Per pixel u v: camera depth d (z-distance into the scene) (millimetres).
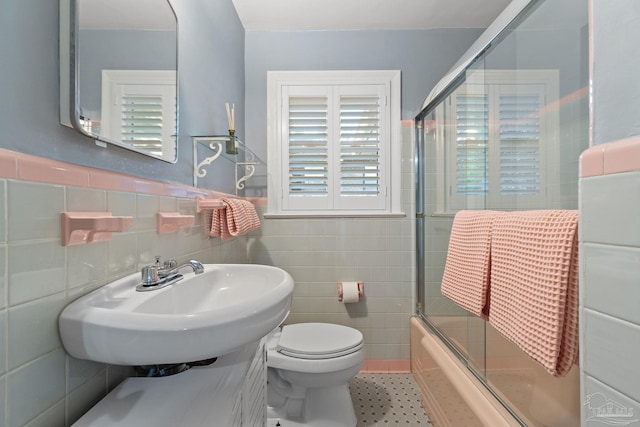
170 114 965
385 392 1663
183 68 1098
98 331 490
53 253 515
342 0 1692
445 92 1638
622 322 421
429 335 1596
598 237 458
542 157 1323
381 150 1950
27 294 466
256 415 843
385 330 1910
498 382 1078
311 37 1958
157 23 898
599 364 454
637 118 470
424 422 1417
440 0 1701
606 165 445
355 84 1948
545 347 665
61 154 561
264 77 1962
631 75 478
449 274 1182
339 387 1381
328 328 1546
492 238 917
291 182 1964
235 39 1755
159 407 549
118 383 656
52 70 544
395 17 1845
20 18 483
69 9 569
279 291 641
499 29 1497
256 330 541
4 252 434
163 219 862
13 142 467
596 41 525
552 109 1300
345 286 1850
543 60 1306
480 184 1483
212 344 485
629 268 413
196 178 1187
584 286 480
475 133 1494
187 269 929
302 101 1966
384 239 1923
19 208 456
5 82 457
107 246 655
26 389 462
